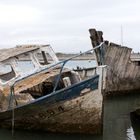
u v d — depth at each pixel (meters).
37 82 13.05
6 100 12.87
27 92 13.73
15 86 13.09
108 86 20.00
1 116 12.74
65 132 12.14
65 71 14.25
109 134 12.61
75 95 11.82
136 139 11.98
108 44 19.58
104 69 11.82
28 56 13.64
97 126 11.88
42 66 13.72
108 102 19.59
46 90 14.40
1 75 15.29
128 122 14.63
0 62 12.91
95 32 18.61
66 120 12.04
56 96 11.92
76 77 14.41
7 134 12.28
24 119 12.44
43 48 14.15
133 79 21.31
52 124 12.22
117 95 20.78
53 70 14.30
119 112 16.69
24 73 13.34
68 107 11.91
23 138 11.82
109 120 15.00
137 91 21.75
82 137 11.95
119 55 20.36
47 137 11.92
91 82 11.72
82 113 11.90
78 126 12.00
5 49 14.89
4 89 13.03
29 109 12.24
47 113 12.13
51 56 14.37
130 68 21.09
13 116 12.38
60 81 14.08
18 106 12.35
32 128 12.49
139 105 18.27
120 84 20.70
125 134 12.63
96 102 11.79
